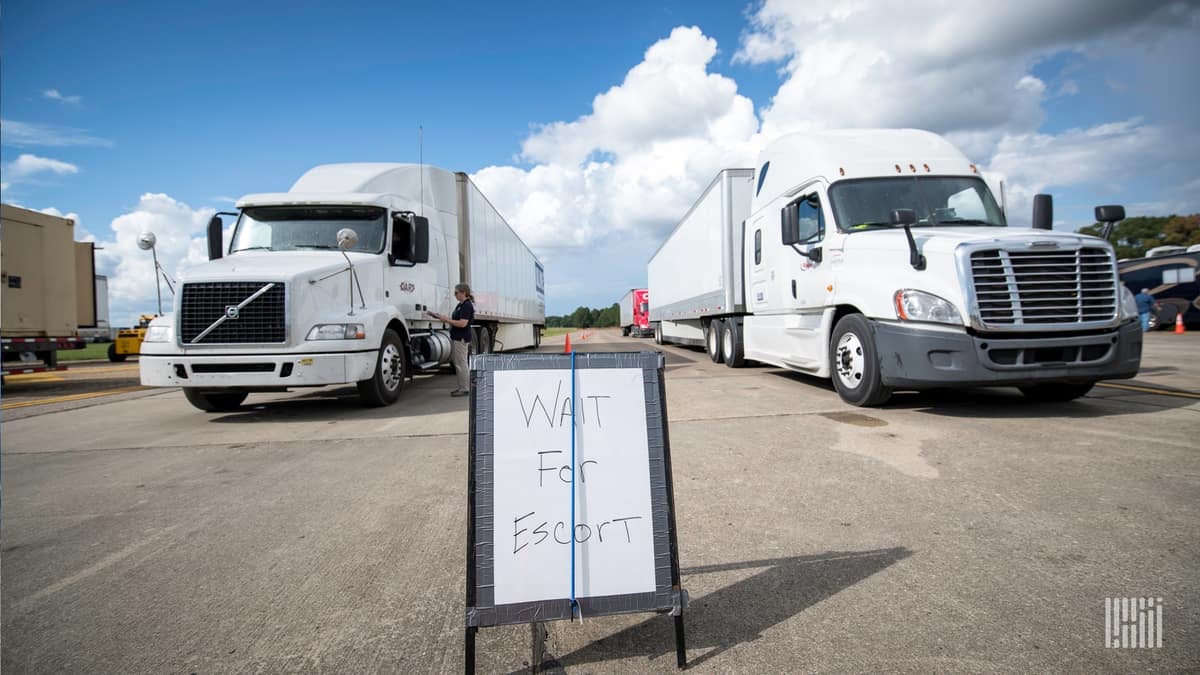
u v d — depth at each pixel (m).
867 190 6.57
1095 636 1.96
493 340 14.81
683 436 4.98
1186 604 2.14
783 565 2.54
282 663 1.97
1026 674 1.77
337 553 2.85
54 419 7.27
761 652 1.93
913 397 6.59
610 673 1.85
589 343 28.70
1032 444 4.34
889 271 5.62
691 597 2.30
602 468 1.97
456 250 10.80
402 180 9.10
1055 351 5.09
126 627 2.23
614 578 1.91
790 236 7.08
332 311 6.86
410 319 8.74
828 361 6.70
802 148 7.52
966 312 4.99
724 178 10.93
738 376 9.66
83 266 14.65
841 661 1.87
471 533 1.87
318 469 4.39
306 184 8.31
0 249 9.71
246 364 6.38
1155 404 5.74
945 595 2.25
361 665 1.95
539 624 1.92
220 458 4.86
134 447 5.41
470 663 1.83
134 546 3.03
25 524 3.39
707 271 12.54
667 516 1.97
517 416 1.96
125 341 22.70
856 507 3.19
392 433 5.64
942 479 3.61
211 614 2.31
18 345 9.91
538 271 25.45
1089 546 2.63
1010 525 2.88
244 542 3.03
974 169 6.75
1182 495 3.21
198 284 6.37
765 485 3.61
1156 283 19.38
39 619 2.31
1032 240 5.03
